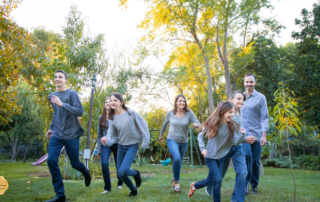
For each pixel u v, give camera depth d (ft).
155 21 40.57
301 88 42.80
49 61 19.94
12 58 21.22
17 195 11.54
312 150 46.85
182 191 13.01
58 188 10.18
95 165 21.58
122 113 11.79
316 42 42.96
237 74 44.45
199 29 39.27
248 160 12.64
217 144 9.96
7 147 64.39
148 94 43.86
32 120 46.98
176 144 13.66
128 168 11.06
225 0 35.04
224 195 12.19
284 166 41.50
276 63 43.19
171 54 46.03
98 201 10.46
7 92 22.15
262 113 12.93
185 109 13.98
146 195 11.71
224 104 9.78
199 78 48.26
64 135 10.74
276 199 11.34
